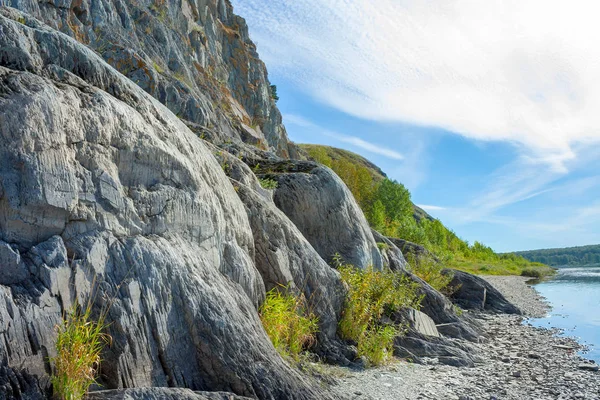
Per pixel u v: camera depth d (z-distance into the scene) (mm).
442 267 25906
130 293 6500
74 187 6457
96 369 5898
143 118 8258
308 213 15570
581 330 20094
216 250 8727
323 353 11195
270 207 11938
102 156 7004
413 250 27500
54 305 5789
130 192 7375
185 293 7156
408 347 13352
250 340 7469
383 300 14031
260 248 10977
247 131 31062
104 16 20172
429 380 10750
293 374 7629
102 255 6508
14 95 6160
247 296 8758
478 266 60969
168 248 7375
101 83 8234
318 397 7520
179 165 8234
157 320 6672
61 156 6414
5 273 5656
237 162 13664
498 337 18016
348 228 16422
